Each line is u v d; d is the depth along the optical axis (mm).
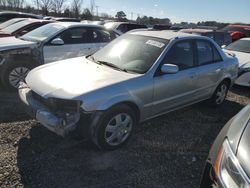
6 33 9289
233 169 2182
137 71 4348
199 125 5168
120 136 4062
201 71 5242
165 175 3619
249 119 2602
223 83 6066
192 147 4355
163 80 4457
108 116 3814
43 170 3514
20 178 3336
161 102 4559
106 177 3479
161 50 4613
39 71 4375
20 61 6395
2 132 4332
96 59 4926
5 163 3574
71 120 3582
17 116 4969
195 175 3678
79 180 3389
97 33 7805
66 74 4129
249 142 2295
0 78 6488
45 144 4082
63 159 3766
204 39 5492
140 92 4133
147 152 4098
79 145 4109
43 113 3678
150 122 5086
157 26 20531
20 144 4039
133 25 15234
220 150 2451
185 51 5008
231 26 20016
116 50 4941
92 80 3930
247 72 7555
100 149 3982
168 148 4258
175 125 5070
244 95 7395
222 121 5449
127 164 3773
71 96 3559
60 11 34844
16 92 6438
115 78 4035
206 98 5742
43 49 6711
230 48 9344
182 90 4910
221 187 2229
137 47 4809
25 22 10359
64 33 7121
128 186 3354
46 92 3723
